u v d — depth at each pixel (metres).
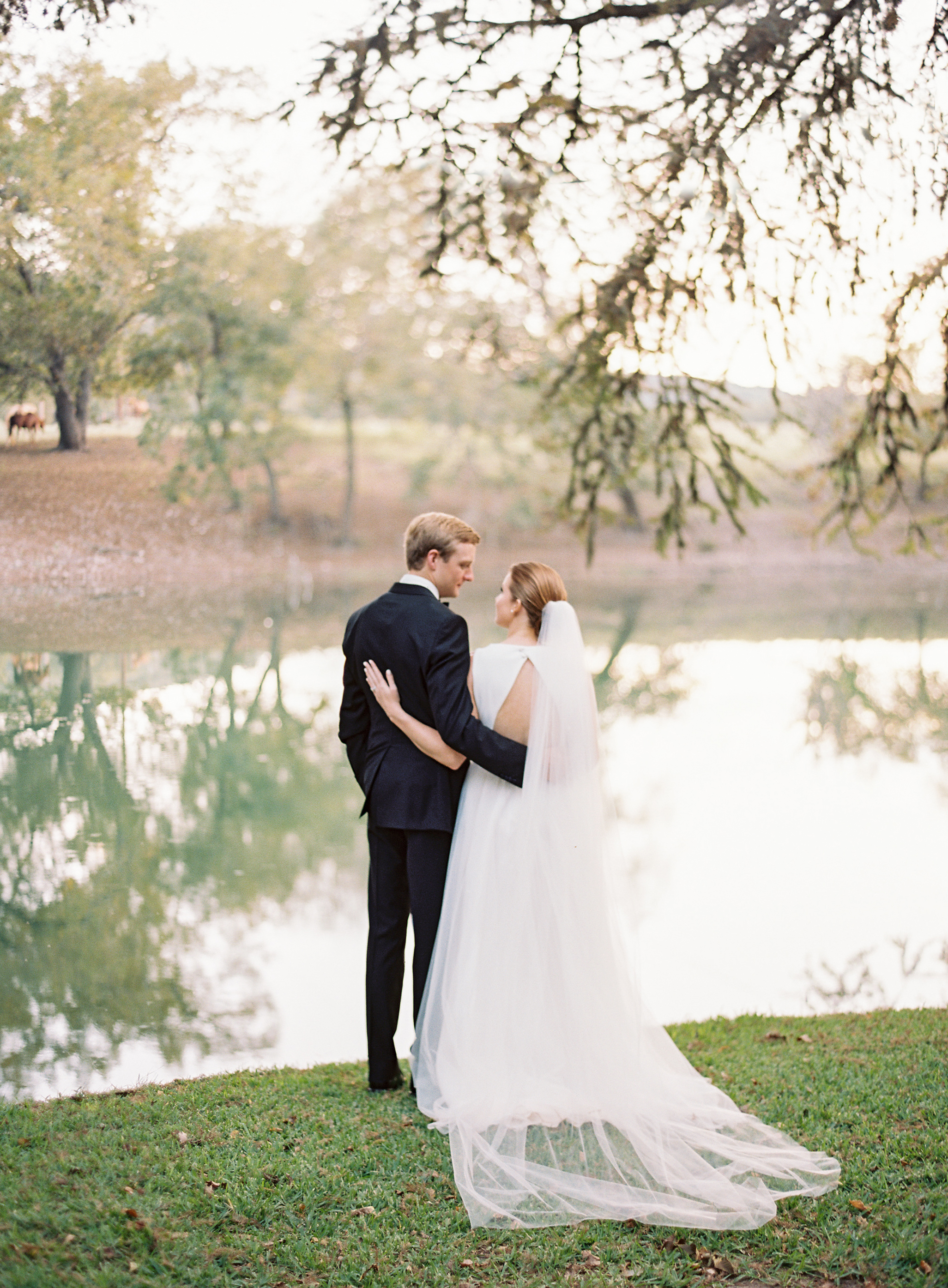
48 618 19.95
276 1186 2.59
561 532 36.00
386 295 33.69
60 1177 2.56
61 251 21.50
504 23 4.61
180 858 7.18
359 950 5.52
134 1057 4.15
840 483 5.80
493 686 3.17
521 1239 2.42
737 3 4.39
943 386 5.32
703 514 34.38
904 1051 3.71
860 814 8.45
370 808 3.25
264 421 35.16
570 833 3.05
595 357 5.36
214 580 26.77
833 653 17.88
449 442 37.28
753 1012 4.68
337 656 17.05
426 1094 3.11
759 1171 2.68
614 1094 2.89
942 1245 2.33
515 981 2.99
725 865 7.08
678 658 17.42
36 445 23.92
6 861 7.02
